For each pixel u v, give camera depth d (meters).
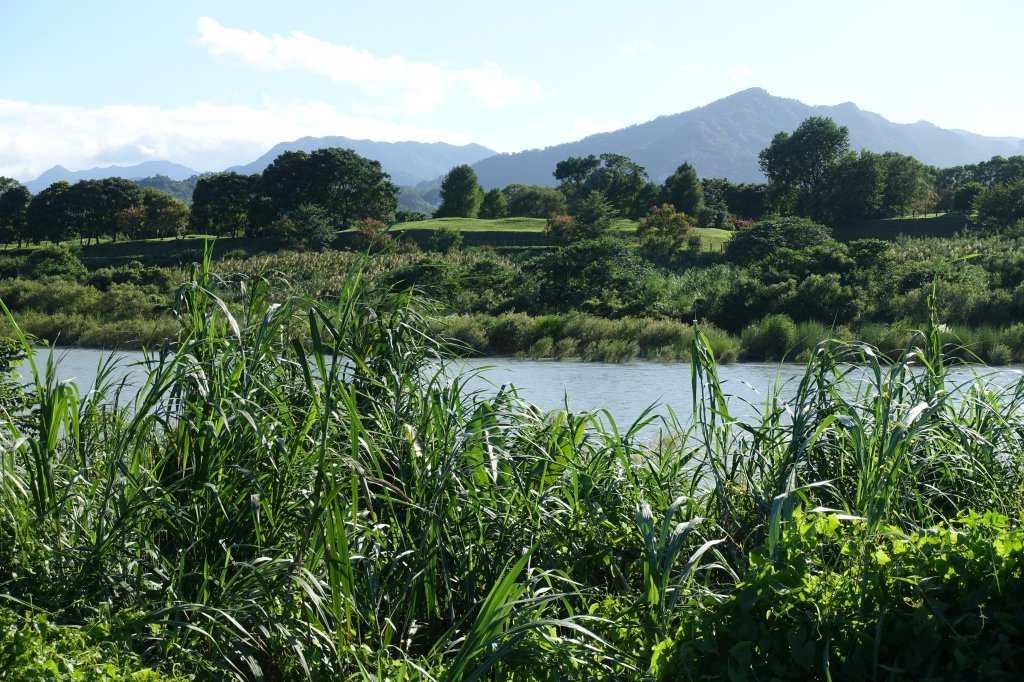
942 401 4.31
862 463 4.26
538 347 37.47
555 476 5.24
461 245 92.50
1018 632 3.00
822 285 42.16
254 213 118.06
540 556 4.56
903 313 39.66
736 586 3.43
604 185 157.12
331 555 3.94
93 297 51.75
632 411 19.83
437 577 4.49
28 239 128.12
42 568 4.02
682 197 122.62
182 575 3.98
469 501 4.64
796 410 4.96
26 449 4.61
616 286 50.09
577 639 3.67
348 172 121.56
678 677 3.28
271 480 4.35
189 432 4.66
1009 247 59.41
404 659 3.71
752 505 4.91
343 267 55.72
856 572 3.44
